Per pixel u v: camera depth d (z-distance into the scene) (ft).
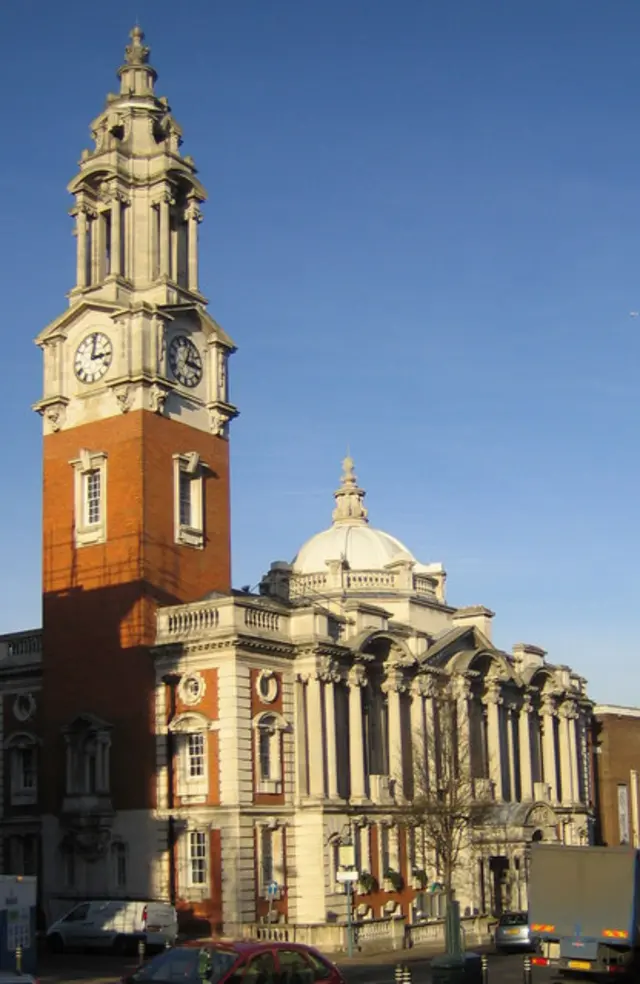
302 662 215.72
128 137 238.68
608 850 142.00
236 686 202.59
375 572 273.33
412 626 266.36
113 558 216.74
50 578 224.74
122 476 218.38
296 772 211.61
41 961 177.58
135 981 83.56
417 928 205.26
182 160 240.32
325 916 205.16
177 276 237.66
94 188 237.45
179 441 225.56
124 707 210.79
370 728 233.55
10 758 228.22
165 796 205.36
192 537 223.71
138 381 219.41
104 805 209.05
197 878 200.95
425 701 245.86
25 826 220.64
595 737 332.39
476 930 220.02
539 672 286.46
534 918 143.95
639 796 341.82
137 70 243.81
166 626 212.23
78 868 211.82
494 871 247.09
